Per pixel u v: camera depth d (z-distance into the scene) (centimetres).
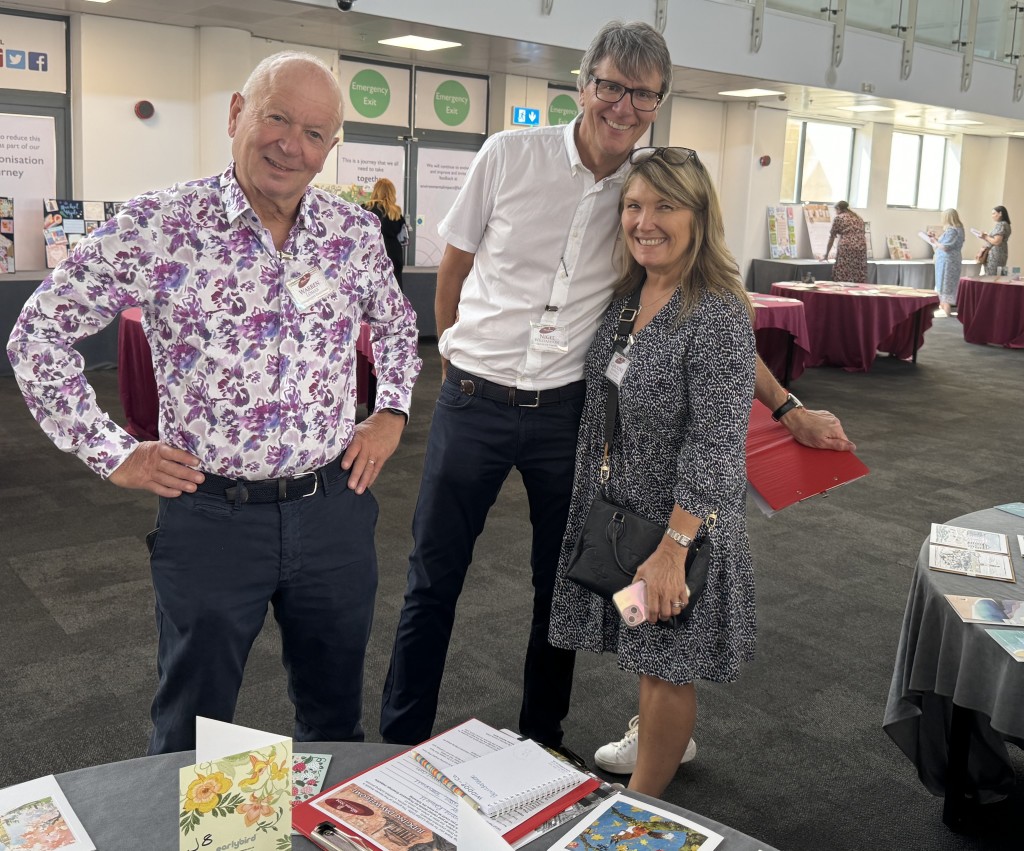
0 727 255
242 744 104
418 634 236
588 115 204
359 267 177
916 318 946
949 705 232
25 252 775
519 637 322
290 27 776
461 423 227
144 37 779
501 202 219
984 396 807
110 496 454
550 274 219
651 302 205
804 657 319
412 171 1005
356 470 180
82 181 777
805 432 225
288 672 194
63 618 323
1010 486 545
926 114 1288
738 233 1279
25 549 384
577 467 216
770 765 254
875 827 229
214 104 804
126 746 249
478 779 128
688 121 1216
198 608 168
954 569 217
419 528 235
